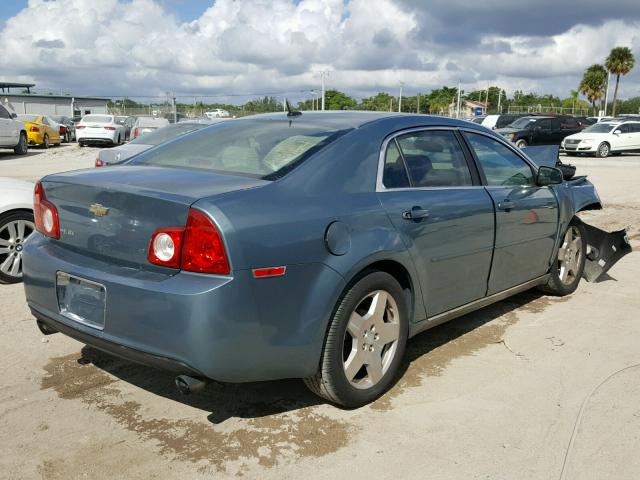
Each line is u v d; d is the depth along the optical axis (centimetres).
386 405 362
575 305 555
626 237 612
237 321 291
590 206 605
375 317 355
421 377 401
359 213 343
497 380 398
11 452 308
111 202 319
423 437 327
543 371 412
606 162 2375
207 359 289
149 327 296
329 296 322
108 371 402
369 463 304
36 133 2700
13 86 5156
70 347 439
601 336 479
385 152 377
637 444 323
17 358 418
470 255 423
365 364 355
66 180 346
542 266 526
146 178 335
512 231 464
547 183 495
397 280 380
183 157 391
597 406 363
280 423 340
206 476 292
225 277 288
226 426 337
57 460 302
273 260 300
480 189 438
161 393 373
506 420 346
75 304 332
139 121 1808
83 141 2758
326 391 340
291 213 312
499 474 296
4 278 580
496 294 467
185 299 284
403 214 366
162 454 309
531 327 497
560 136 2836
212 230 287
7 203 570
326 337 331
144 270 308
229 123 438
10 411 347
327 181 340
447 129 434
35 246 362
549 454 313
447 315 421
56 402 359
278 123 408
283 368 313
